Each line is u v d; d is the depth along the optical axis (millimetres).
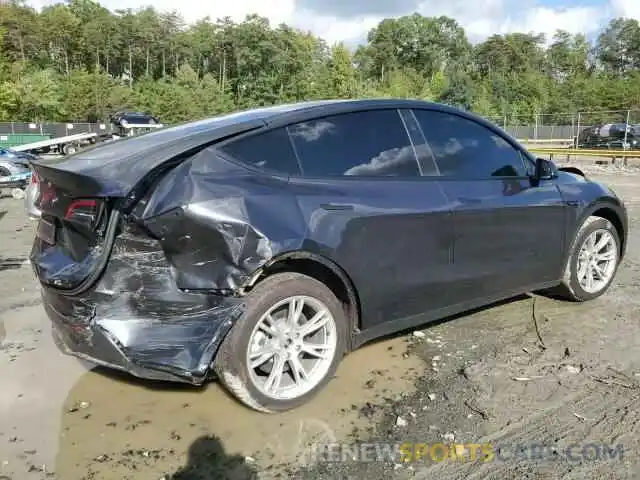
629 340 4047
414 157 3715
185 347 2828
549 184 4449
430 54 105812
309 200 3146
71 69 85312
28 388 3465
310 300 3160
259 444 2865
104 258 2910
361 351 3930
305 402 3201
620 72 101062
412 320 3648
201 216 2836
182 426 3033
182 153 2986
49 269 3125
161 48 90938
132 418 3117
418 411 3145
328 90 80312
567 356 3801
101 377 3613
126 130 29047
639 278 5594
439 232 3639
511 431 2932
